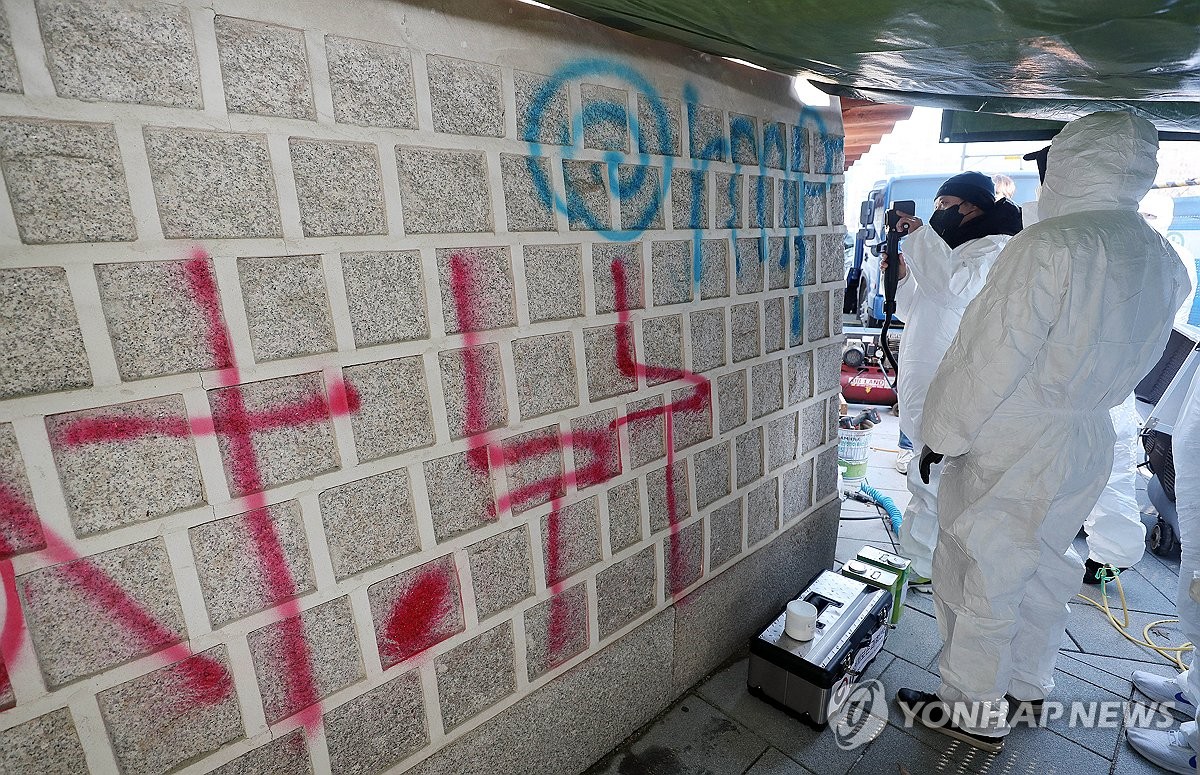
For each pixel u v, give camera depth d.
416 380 1.32
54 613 0.96
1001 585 1.77
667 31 1.53
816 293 2.48
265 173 1.07
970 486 1.81
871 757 1.96
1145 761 1.92
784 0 1.19
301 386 1.17
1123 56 1.43
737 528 2.29
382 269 1.23
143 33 0.93
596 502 1.75
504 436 1.49
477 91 1.32
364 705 1.36
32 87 0.85
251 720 1.19
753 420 2.27
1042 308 1.54
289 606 1.21
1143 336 1.71
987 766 1.92
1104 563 2.70
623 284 1.71
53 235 0.89
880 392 5.37
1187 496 1.90
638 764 1.93
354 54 1.14
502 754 1.64
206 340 1.05
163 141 0.97
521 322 1.48
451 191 1.31
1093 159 1.64
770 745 2.00
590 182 1.58
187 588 1.08
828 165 2.42
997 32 1.28
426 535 1.39
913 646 2.47
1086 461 1.73
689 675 2.21
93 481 0.97
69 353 0.93
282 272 1.11
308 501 1.21
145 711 1.08
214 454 1.08
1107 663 2.34
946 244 2.45
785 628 2.15
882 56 1.60
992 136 2.91
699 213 1.89
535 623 1.66
